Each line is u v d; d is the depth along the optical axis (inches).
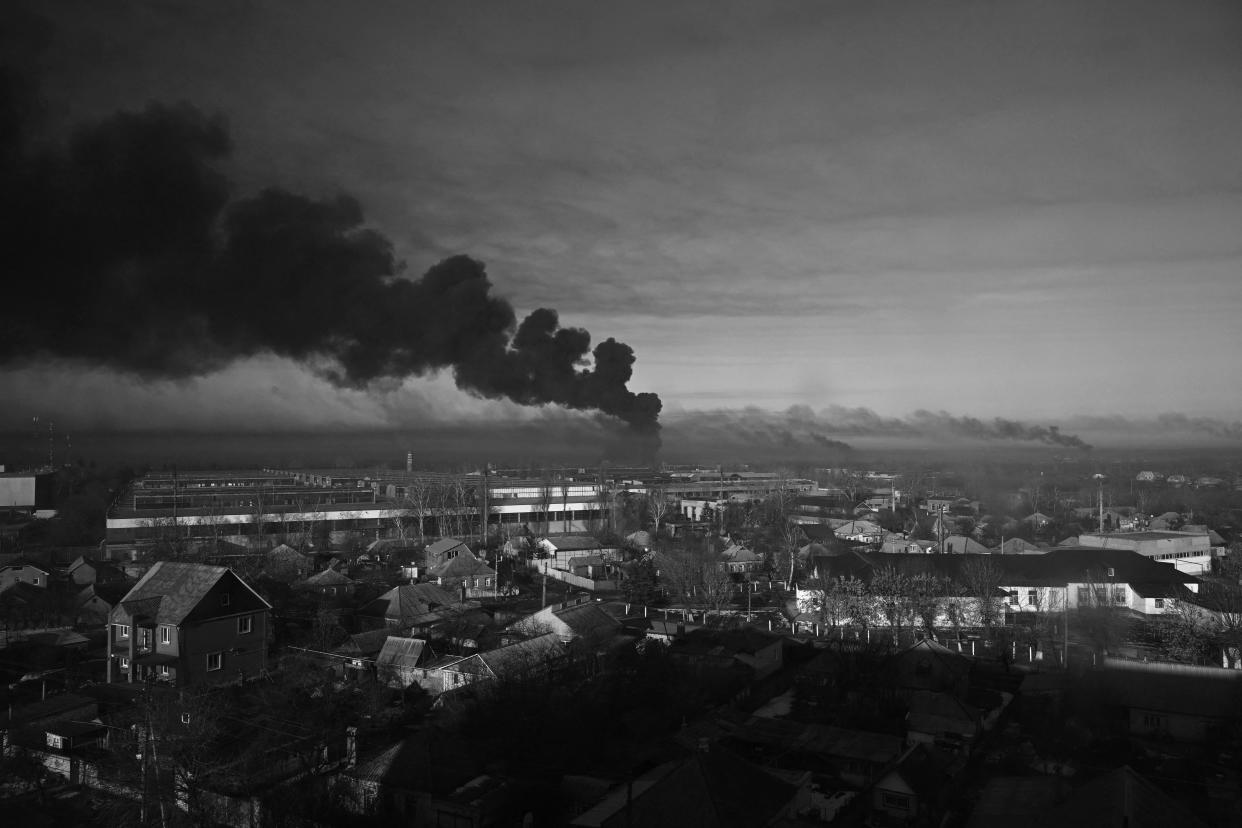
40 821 1523.1
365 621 2923.2
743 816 1286.9
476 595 3523.6
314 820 1453.0
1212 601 2790.4
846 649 2449.6
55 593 2987.2
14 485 6146.7
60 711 1867.6
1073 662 2443.4
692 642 2571.4
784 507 6205.7
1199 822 1187.9
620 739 1883.6
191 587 2294.5
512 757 1706.4
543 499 6176.2
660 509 5984.3
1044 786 1521.9
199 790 1521.9
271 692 2075.5
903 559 3326.8
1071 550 3491.6
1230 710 1849.2
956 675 2177.7
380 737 1866.4
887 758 1736.0
